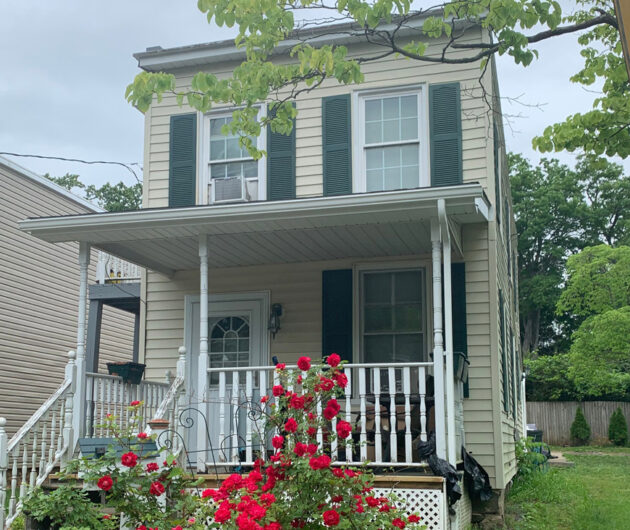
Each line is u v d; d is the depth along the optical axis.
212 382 9.94
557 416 28.94
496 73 10.58
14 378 13.36
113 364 8.81
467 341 9.02
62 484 7.00
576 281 27.80
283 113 7.70
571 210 38.25
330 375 5.65
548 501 11.02
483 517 8.74
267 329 9.84
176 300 10.27
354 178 9.74
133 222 8.10
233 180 10.09
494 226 9.20
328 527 4.96
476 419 8.84
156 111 10.71
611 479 16.30
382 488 7.11
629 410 28.41
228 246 8.98
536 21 6.43
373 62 9.91
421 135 9.65
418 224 8.08
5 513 7.69
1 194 13.33
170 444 7.49
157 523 5.30
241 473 7.88
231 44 10.33
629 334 26.00
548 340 40.69
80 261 8.65
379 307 9.51
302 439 5.41
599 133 7.60
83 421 8.17
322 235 8.52
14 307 13.47
